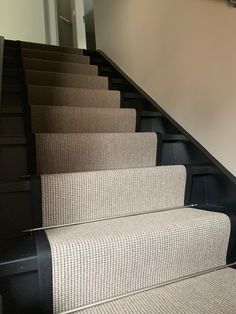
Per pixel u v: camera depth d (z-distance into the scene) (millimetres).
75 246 902
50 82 2338
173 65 1739
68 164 1449
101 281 941
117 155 1550
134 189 1283
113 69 2621
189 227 1094
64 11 5035
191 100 1589
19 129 1662
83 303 920
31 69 2475
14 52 2695
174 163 1701
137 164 1602
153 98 1997
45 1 4512
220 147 1396
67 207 1158
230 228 1179
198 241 1110
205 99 1478
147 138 1617
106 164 1528
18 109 1679
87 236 977
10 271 814
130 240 980
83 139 1470
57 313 878
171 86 1773
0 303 719
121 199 1259
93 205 1204
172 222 1114
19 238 995
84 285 917
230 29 1284
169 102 1806
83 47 4754
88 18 5184
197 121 1549
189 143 1581
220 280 1065
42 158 1397
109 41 2744
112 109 1870
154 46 1947
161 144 1661
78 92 2105
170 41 1753
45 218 1126
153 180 1323
